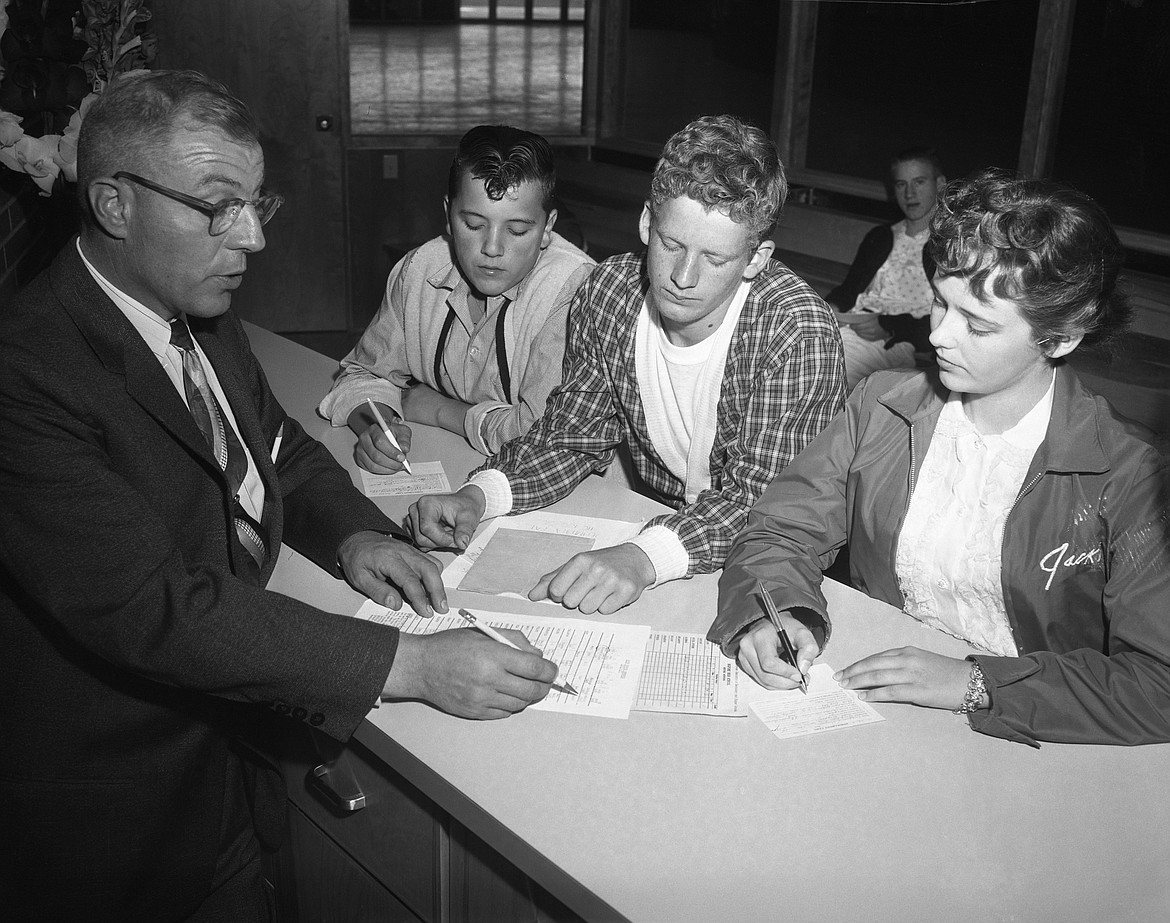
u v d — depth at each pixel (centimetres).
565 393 182
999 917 98
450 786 113
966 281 122
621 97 643
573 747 119
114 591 112
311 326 584
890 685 127
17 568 112
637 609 148
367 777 136
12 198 212
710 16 588
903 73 498
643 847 105
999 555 138
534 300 197
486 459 197
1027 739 120
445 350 211
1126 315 128
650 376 173
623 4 623
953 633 147
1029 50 455
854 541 153
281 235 564
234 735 133
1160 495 126
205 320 144
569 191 639
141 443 119
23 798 120
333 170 559
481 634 129
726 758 118
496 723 123
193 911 137
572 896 102
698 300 149
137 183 112
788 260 531
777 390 160
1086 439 130
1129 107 422
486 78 1291
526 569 157
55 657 119
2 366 110
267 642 117
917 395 146
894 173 412
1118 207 432
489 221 186
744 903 99
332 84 546
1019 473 135
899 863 104
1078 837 108
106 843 123
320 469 166
